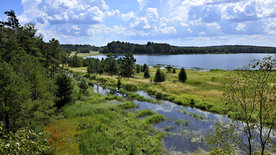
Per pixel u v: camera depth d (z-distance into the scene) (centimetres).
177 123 1689
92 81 4722
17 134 362
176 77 5372
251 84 609
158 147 1198
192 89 3350
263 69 576
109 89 3681
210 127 1584
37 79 1503
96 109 1986
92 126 1507
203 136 1401
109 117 1772
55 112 1928
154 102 2548
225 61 15412
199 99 2534
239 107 663
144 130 1489
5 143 330
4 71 1088
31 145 378
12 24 2866
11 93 1077
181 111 2098
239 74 652
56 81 2209
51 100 1759
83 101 2488
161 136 1395
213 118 1825
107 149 1134
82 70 7762
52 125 1552
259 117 623
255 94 594
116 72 6381
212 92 2962
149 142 1258
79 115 1817
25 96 1162
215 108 2091
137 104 2398
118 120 1675
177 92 3111
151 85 3947
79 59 10200
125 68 5794
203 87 3600
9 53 1775
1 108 1037
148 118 1764
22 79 1230
